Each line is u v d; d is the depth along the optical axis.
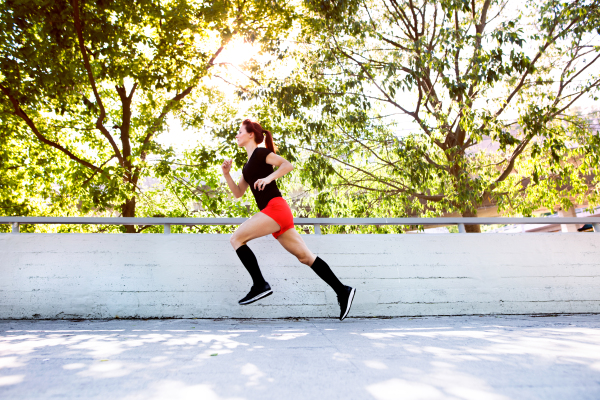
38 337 2.41
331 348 2.03
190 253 3.57
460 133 11.34
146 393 1.27
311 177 10.20
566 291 3.98
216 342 2.22
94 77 9.99
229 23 10.91
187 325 3.05
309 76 10.16
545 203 10.74
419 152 9.69
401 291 3.76
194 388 1.33
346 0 9.06
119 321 3.25
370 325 3.09
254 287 2.84
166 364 1.66
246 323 3.21
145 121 12.58
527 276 3.96
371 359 1.77
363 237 3.82
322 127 9.58
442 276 3.84
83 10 7.84
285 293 3.61
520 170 11.97
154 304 3.46
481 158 11.95
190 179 13.12
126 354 1.86
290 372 1.54
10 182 12.10
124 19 9.24
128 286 3.46
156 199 12.79
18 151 12.55
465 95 8.88
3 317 3.30
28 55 7.66
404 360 1.74
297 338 2.38
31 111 11.24
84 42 8.34
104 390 1.30
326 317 3.61
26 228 11.28
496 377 1.47
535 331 2.69
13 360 1.73
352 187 12.57
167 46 10.06
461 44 8.45
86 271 3.44
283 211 2.96
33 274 3.39
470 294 3.84
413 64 9.07
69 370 1.55
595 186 11.29
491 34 8.20
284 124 11.66
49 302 3.36
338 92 10.20
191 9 10.04
